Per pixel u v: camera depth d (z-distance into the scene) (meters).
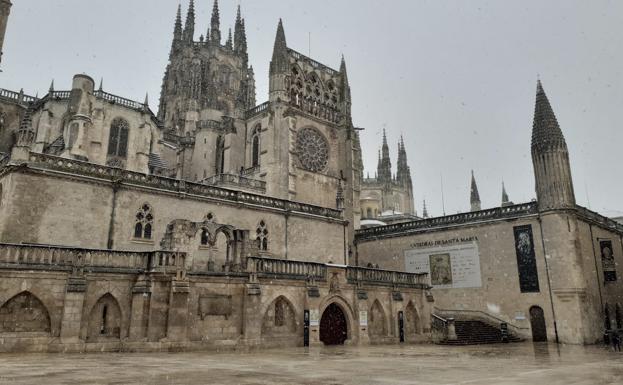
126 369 20.62
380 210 123.75
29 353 28.55
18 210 36.69
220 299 36.06
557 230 50.75
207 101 106.62
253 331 36.53
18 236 36.34
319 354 31.59
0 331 28.50
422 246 62.72
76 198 39.91
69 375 18.12
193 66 110.00
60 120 67.19
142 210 43.75
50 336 29.80
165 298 33.25
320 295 41.69
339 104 83.75
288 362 25.27
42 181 38.38
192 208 47.03
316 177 74.31
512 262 53.94
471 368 22.73
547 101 54.62
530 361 27.48
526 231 53.28
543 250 51.56
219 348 34.72
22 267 29.31
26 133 38.41
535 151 53.97
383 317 46.81
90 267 31.69
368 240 69.44
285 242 53.69
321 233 57.97
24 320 29.34
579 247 50.12
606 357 31.03
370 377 18.48
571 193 51.69
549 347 42.28
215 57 116.12
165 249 35.78
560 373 20.64
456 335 48.84
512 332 52.50
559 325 49.12
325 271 42.78
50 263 30.59
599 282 54.28
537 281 51.44
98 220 40.75
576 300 48.38
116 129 70.56
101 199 41.31
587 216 55.25
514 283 53.31
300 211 56.44
